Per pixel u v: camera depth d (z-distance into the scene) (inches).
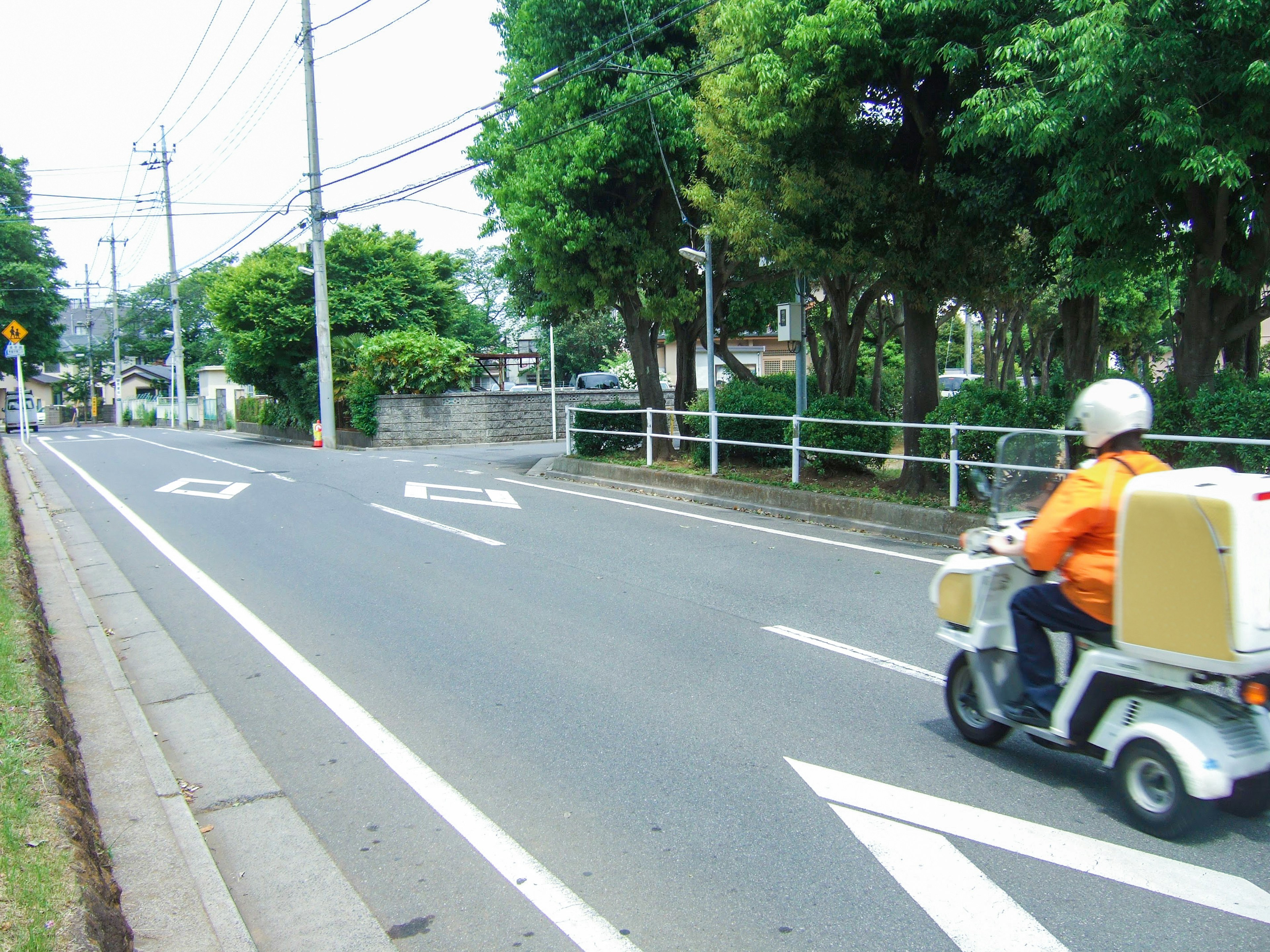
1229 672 146.9
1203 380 405.4
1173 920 138.1
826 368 951.0
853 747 204.5
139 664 285.0
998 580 195.8
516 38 682.8
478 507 567.2
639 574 377.4
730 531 469.1
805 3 431.5
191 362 2849.4
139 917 148.9
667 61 622.8
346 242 1414.9
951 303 694.5
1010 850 159.5
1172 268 419.8
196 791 197.6
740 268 767.7
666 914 145.5
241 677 269.4
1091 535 172.1
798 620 303.3
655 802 182.9
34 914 128.6
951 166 452.4
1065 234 379.6
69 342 3506.4
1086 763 195.2
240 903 155.2
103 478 802.8
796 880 153.2
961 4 380.5
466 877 159.8
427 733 222.5
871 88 459.2
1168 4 313.0
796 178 460.8
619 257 675.4
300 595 361.4
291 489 676.1
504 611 326.6
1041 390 597.6
